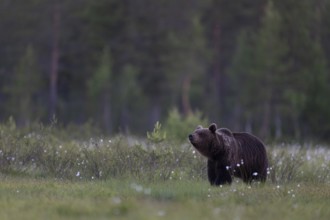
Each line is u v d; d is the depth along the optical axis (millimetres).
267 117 82125
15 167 26922
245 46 88250
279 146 33781
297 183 25562
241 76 89625
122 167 25656
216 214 16375
